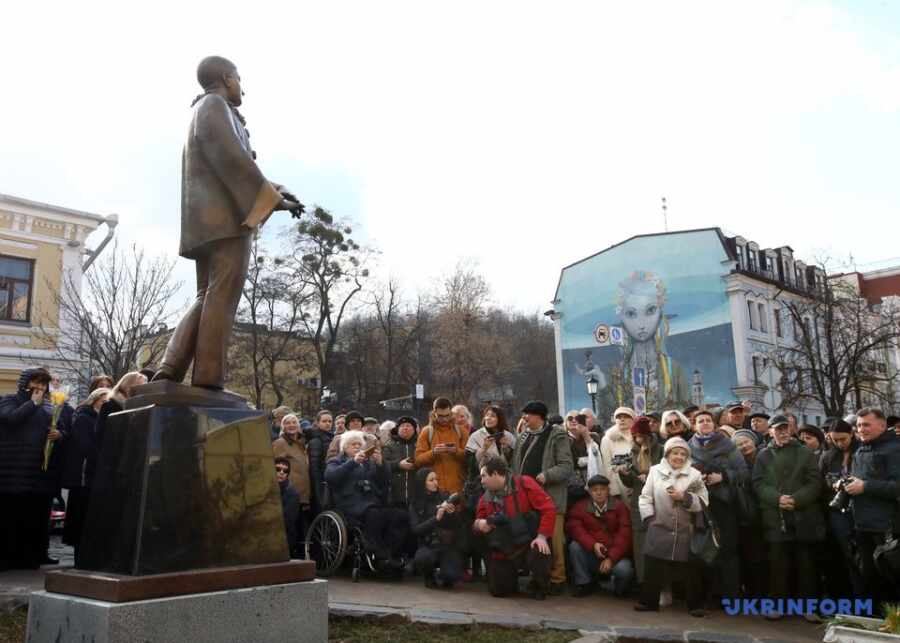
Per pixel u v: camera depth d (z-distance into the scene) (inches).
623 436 287.7
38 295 762.2
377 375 1610.5
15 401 262.8
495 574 259.3
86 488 263.6
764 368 1283.2
